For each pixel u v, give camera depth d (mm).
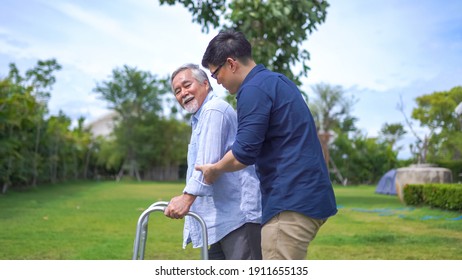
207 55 1838
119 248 4285
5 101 11469
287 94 1728
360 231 5539
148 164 28578
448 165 18703
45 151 16891
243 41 1812
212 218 1943
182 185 19688
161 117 28953
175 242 4664
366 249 4301
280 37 6875
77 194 12422
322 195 1692
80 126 25844
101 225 5949
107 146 28000
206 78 2016
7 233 5113
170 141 28953
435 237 4992
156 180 29188
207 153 1859
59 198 10758
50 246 4355
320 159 1735
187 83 1984
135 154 28141
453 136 19859
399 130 26188
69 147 21062
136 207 8617
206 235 1784
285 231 1686
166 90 28516
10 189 13219
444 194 7520
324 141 18594
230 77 1819
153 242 4656
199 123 1942
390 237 4883
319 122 28781
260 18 6625
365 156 24688
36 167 14922
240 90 1747
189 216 1981
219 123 1884
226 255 1979
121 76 27516
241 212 1938
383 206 9266
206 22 7332
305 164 1686
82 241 4664
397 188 10477
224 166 1727
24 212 7375
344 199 11609
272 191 1714
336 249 4297
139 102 27516
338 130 26250
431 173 10555
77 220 6449
